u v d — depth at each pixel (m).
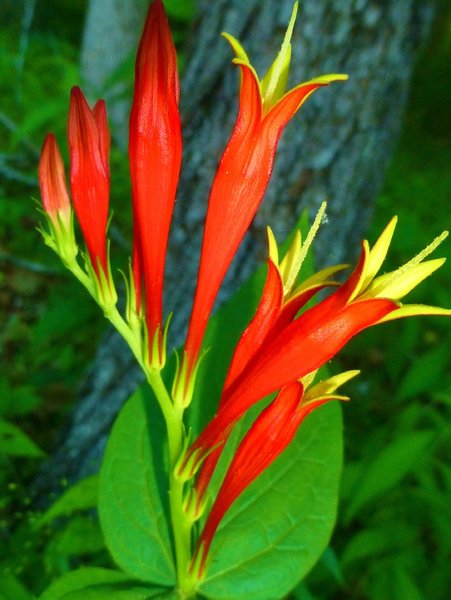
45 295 0.38
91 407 0.26
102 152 0.09
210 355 0.13
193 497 0.11
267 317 0.10
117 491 0.13
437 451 0.22
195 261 0.22
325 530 0.13
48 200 0.10
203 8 0.21
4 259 0.39
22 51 0.48
